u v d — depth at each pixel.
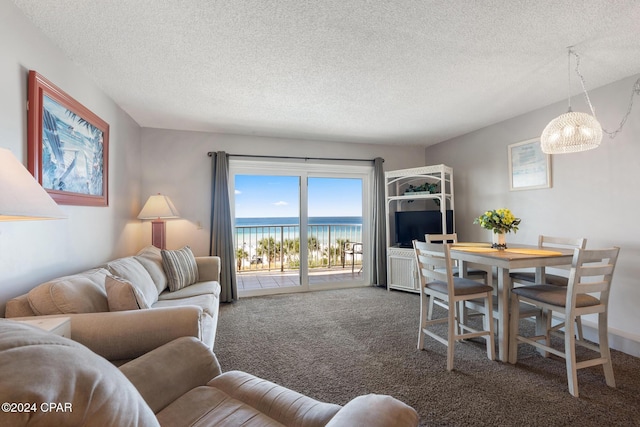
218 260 3.43
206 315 2.15
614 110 2.64
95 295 1.67
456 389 1.91
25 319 1.35
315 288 4.61
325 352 2.44
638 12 1.74
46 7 1.66
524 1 1.65
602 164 2.72
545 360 2.29
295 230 4.59
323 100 3.05
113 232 2.92
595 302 1.94
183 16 1.75
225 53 2.16
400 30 1.91
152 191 3.86
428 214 4.32
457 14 1.75
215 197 3.97
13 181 1.07
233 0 1.63
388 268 4.56
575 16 1.78
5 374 0.49
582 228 2.87
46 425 0.49
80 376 0.56
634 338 2.39
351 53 2.18
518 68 2.41
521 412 1.68
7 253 1.57
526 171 3.42
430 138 4.57
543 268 2.45
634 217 2.50
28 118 1.74
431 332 2.65
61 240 2.04
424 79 2.60
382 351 2.46
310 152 4.55
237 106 3.18
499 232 2.57
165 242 3.71
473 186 4.19
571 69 2.44
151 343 1.42
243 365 2.22
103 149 2.67
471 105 3.21
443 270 3.28
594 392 1.86
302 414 1.03
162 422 1.00
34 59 1.80
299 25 1.85
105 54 2.15
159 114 3.39
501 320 2.29
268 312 3.48
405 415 0.82
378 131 4.16
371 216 4.86
